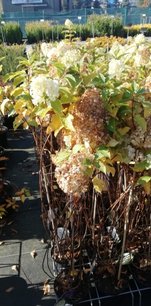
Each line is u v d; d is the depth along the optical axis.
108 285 1.02
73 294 1.00
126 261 1.05
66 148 0.85
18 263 1.28
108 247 1.06
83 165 0.74
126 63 1.10
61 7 21.48
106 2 20.86
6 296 1.14
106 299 1.01
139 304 1.01
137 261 1.08
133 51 1.16
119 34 8.34
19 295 1.14
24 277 1.21
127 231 1.00
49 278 1.20
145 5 16.80
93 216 1.01
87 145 0.75
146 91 0.79
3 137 2.26
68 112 0.77
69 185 0.77
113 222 1.00
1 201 1.54
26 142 2.43
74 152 0.76
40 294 1.14
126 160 0.77
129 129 0.77
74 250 1.05
